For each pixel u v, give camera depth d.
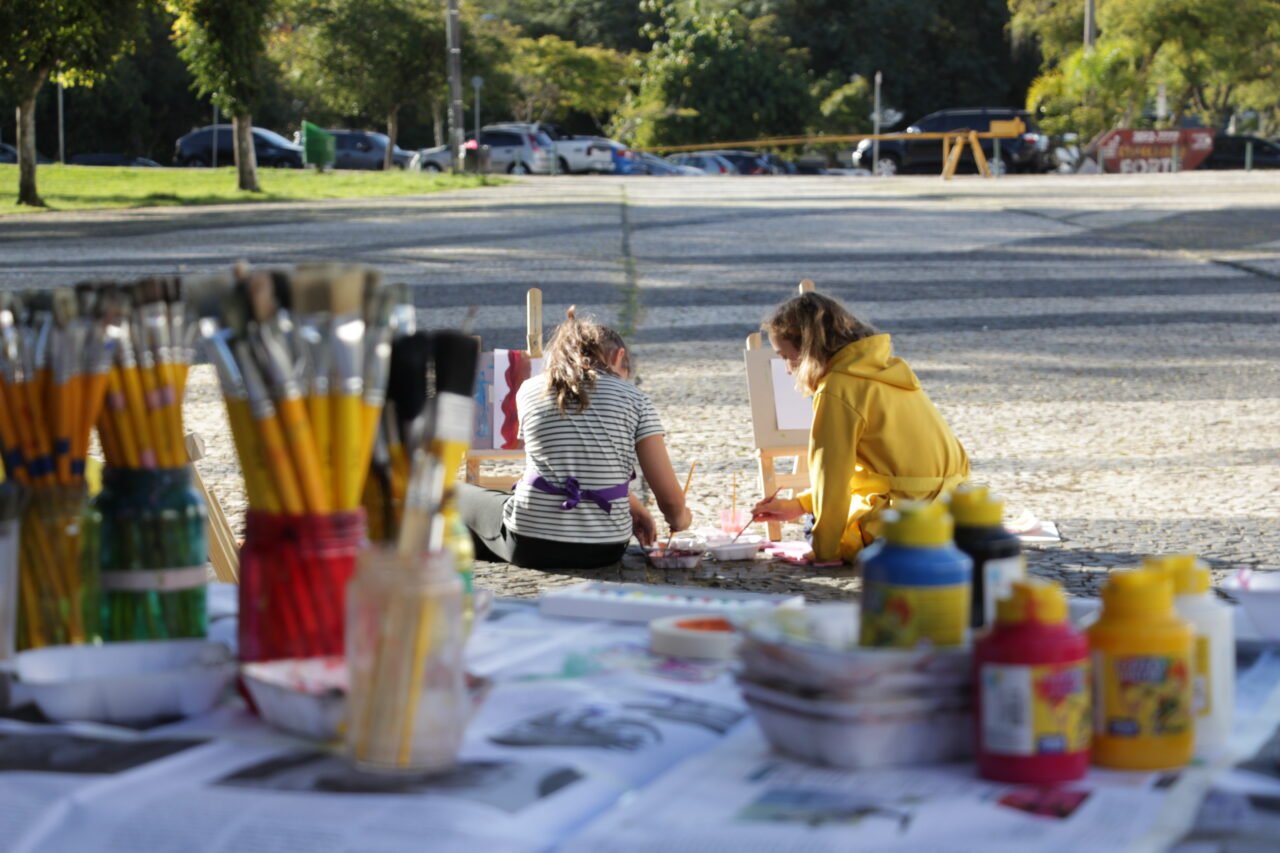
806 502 5.28
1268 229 17.86
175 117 57.84
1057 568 5.18
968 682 1.64
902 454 5.00
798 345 5.04
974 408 8.25
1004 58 68.31
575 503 5.06
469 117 58.69
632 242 17.06
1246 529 5.70
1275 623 2.15
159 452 2.00
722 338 10.70
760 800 1.54
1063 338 10.62
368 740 1.61
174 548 2.01
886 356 5.06
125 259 15.29
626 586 2.55
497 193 26.88
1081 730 1.58
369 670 1.62
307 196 26.58
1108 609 1.65
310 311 1.79
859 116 60.69
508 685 1.96
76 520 1.97
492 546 5.27
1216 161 38.78
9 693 1.87
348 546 1.84
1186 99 50.09
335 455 1.82
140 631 2.01
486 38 41.88
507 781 1.58
